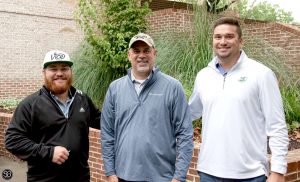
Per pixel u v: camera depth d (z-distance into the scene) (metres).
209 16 7.99
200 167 3.03
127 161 3.05
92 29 8.66
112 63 8.31
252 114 2.81
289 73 7.71
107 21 8.83
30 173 3.11
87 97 3.41
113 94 3.21
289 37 9.13
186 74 6.95
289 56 9.12
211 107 2.95
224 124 2.86
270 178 2.75
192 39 7.64
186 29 8.15
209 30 7.62
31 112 3.04
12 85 12.46
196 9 8.05
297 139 5.76
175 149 3.11
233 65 2.94
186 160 3.02
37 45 12.95
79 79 8.76
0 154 8.20
